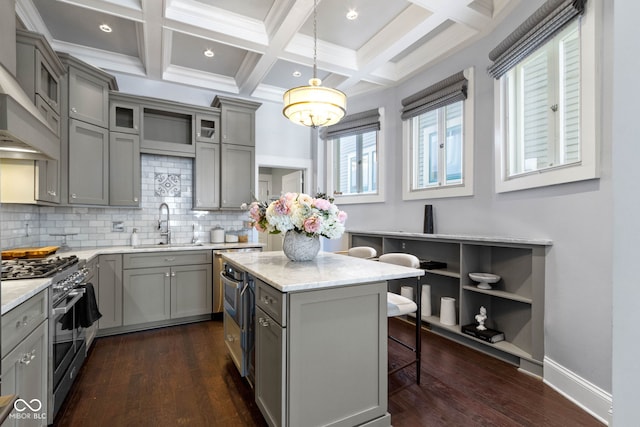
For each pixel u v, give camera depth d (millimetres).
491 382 2238
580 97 1983
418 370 2227
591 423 1797
